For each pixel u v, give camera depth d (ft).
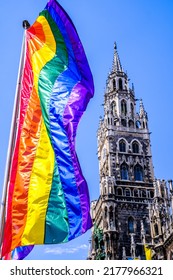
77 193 50.08
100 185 272.92
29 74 55.62
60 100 55.16
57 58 57.98
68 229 47.73
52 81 56.08
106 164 281.33
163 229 186.39
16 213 47.06
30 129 52.34
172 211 177.17
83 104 56.49
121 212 248.93
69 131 53.47
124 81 332.39
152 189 263.49
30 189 48.73
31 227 46.65
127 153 281.95
